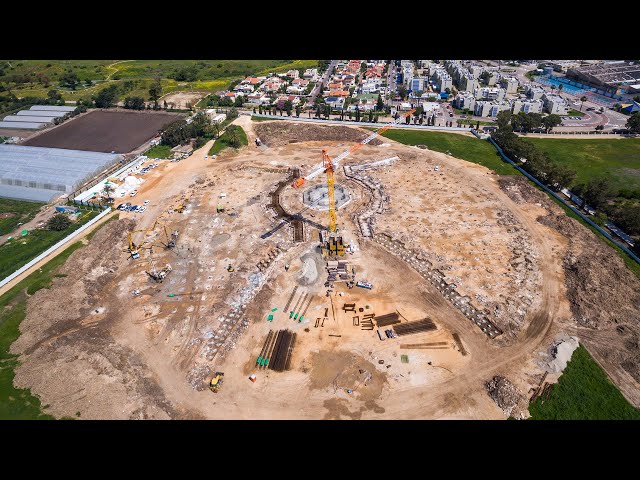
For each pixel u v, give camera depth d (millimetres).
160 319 100938
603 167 165125
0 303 103375
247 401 82625
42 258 119062
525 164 164125
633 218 124312
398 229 129750
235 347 93688
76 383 84688
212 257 120312
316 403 81875
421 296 105562
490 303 103000
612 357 89250
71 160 169125
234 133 193125
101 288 110625
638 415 78562
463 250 120500
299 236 127688
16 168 162750
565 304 102438
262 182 158000
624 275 108875
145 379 86875
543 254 118562
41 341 94875
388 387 84375
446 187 152375
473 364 88688
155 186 156250
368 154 178125
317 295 106562
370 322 98688
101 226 133625
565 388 83500
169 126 194875
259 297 105938
